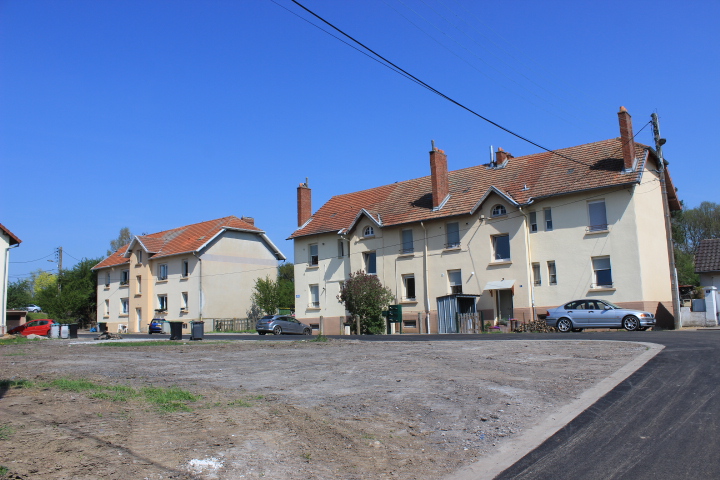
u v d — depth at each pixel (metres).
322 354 18.77
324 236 45.53
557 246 33.00
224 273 56.12
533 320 32.97
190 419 9.06
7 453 7.03
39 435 7.87
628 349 16.88
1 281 41.19
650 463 7.01
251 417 9.29
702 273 38.22
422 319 37.81
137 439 7.89
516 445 8.09
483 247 35.75
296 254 47.31
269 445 7.92
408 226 39.78
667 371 12.57
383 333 38.75
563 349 17.69
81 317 70.00
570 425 8.86
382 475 7.05
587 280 31.78
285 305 58.72
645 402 9.93
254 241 59.31
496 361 15.34
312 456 7.60
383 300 38.56
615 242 31.05
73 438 7.79
